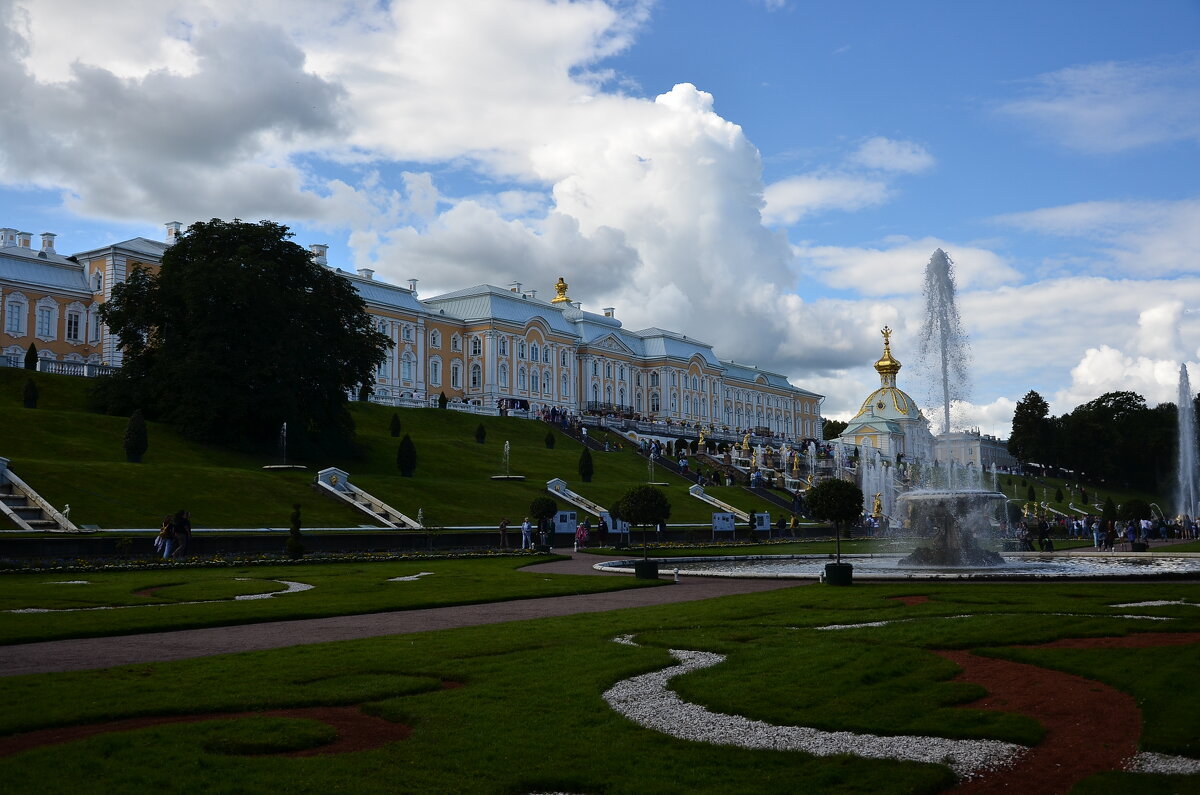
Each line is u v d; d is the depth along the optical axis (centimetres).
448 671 1468
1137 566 3766
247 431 7119
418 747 1069
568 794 938
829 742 1098
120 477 5138
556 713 1212
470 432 9744
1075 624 1912
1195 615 2053
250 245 7206
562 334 14888
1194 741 1075
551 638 1814
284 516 5172
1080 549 5903
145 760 1008
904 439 17175
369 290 12462
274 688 1352
